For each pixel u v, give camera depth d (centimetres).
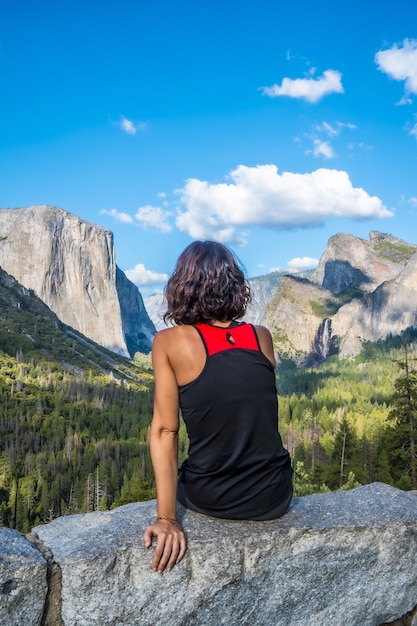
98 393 19738
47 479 10050
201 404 276
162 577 258
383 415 12938
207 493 284
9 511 8325
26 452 12175
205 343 281
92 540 262
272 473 287
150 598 257
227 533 273
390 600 313
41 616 245
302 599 289
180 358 281
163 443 282
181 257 297
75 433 13912
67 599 247
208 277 286
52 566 249
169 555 257
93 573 247
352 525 297
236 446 277
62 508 8725
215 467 280
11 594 238
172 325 298
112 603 251
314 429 12044
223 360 279
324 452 7250
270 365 294
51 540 270
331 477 3738
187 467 295
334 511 314
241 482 281
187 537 267
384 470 3225
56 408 16575
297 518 299
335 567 294
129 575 255
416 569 318
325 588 294
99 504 8531
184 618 263
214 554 267
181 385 282
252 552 275
